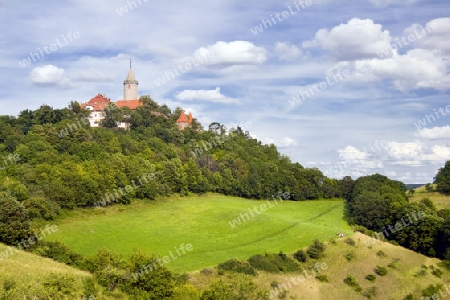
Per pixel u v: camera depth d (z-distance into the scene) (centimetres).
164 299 7025
